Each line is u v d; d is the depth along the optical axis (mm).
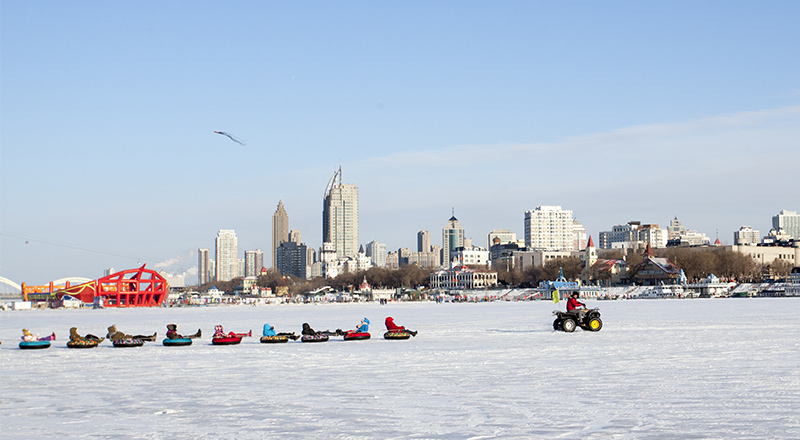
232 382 40750
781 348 53844
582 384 37594
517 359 49562
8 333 96562
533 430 26953
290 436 26672
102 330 102375
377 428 27781
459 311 167500
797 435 25359
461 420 29000
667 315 113938
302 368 46719
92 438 26969
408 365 47250
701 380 38125
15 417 31297
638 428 26953
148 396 36344
